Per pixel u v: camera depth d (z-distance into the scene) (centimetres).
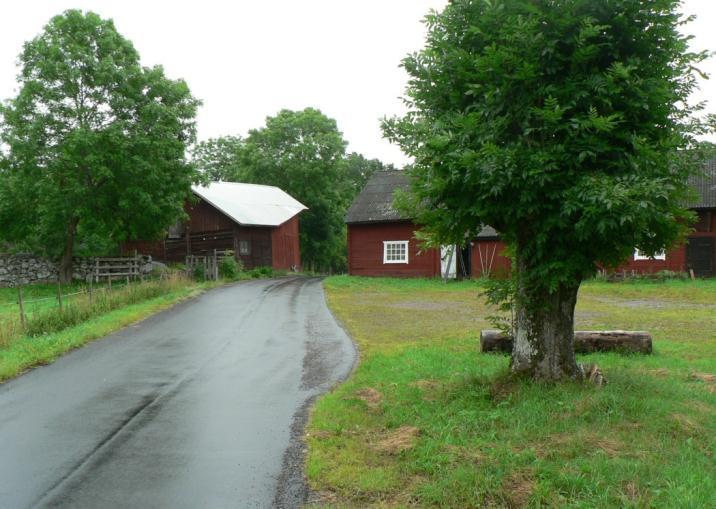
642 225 588
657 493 429
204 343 1195
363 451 552
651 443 529
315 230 5584
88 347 1155
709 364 923
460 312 1723
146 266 2977
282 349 1127
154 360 1028
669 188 567
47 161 2502
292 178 5475
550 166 588
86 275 2922
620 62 607
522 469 483
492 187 599
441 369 878
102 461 552
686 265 2753
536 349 699
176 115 2695
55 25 2567
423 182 698
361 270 3269
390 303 1973
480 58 631
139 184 2605
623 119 615
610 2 620
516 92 639
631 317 1573
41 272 2933
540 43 620
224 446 589
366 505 448
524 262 689
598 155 623
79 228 3031
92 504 462
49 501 468
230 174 6281
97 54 2633
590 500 429
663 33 627
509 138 650
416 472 501
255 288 2539
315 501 459
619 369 824
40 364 1001
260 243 3866
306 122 5569
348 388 794
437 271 3091
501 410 621
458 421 605
